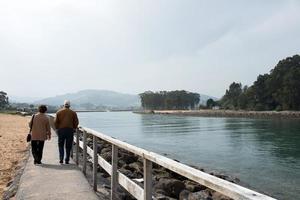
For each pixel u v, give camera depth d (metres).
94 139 8.60
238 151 29.80
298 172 20.02
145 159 4.63
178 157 26.12
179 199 10.52
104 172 11.59
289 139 40.09
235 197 2.50
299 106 116.62
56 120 11.66
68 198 7.27
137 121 97.06
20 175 10.19
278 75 125.81
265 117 105.88
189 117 128.50
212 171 19.86
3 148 17.97
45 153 14.22
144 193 4.68
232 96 165.00
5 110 124.00
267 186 16.42
